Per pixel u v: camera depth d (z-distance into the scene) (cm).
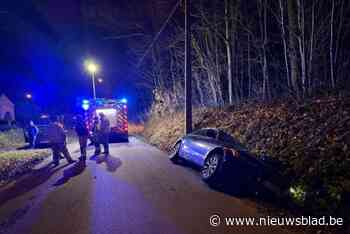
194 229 431
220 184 680
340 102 798
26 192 628
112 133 1684
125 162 966
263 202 558
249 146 874
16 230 434
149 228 434
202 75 1712
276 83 1347
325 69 1080
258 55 1451
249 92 1436
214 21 1408
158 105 2153
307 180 569
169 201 558
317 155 620
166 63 2206
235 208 523
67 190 634
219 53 1533
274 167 641
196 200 566
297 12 1081
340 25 1016
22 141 1878
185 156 871
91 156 1103
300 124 795
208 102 1642
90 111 1595
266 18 1325
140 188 646
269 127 891
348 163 543
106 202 552
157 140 1522
